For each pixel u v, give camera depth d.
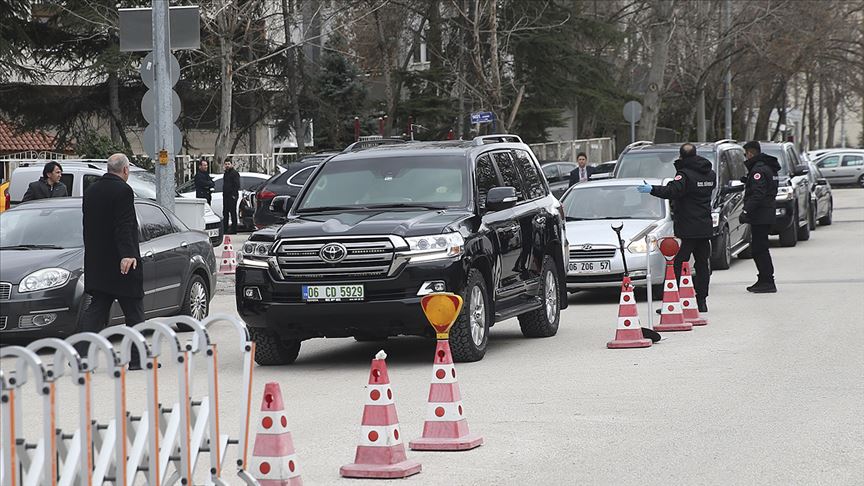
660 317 36.59
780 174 71.25
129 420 15.70
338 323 29.64
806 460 19.11
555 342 34.66
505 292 32.59
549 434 21.61
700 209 40.06
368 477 18.72
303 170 65.94
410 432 22.11
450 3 116.50
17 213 37.38
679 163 40.34
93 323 30.03
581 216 48.41
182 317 15.91
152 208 39.09
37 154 118.00
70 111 109.94
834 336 33.66
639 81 155.38
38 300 33.88
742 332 35.25
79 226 36.91
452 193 32.41
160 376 29.67
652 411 23.52
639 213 47.94
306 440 21.66
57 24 103.12
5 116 110.75
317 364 31.81
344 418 23.72
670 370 28.62
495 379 27.89
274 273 29.89
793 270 55.38
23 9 100.31
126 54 102.06
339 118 125.12
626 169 58.34
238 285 30.42
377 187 32.81
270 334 30.97
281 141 129.25
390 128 122.25
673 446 20.34
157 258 37.66
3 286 33.97
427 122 128.25
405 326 29.48
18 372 13.35
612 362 30.22
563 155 133.38
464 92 114.12
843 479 17.83
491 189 32.22
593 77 131.50
